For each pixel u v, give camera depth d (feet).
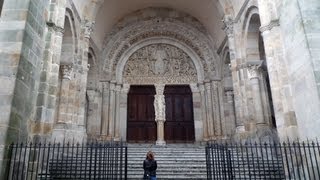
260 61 60.39
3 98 33.91
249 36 61.82
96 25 78.38
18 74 35.19
